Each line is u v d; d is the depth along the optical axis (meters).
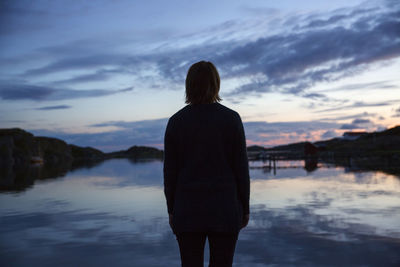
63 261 3.43
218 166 1.42
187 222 1.38
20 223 5.53
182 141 1.46
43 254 3.69
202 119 1.45
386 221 5.20
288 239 4.13
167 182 1.49
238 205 1.43
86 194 9.80
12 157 55.03
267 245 3.87
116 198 8.77
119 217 5.98
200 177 1.41
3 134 59.59
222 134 1.43
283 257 3.40
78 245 4.06
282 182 13.21
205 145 1.42
